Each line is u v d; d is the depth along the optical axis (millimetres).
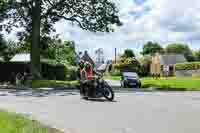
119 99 18500
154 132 9594
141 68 78750
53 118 12008
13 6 33344
